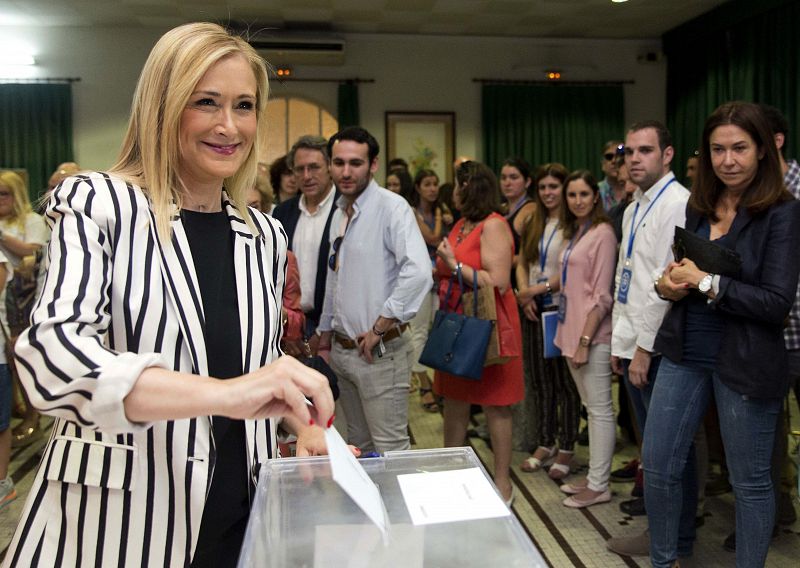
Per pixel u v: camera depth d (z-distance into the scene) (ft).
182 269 3.08
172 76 2.99
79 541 2.95
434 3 19.62
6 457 8.99
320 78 22.99
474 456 2.83
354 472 2.26
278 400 2.43
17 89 21.74
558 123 23.62
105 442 2.95
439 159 23.54
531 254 10.61
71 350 2.32
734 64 19.66
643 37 23.63
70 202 2.85
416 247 7.47
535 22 21.70
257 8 19.97
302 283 9.00
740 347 5.52
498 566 2.01
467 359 7.72
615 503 9.00
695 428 6.12
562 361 10.00
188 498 3.00
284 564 2.05
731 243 5.72
